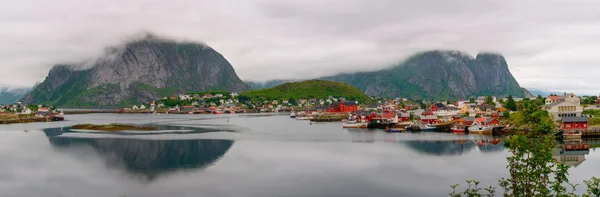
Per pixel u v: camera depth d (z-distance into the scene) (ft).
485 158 303.48
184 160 303.48
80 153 341.62
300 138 446.19
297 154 326.03
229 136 474.49
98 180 241.96
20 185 231.71
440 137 449.48
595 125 464.65
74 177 249.75
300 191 215.51
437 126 539.29
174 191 217.36
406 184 227.81
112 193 215.31
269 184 229.25
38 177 250.37
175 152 344.08
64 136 486.79
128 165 285.23
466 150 343.67
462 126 517.96
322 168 269.03
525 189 113.91
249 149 356.79
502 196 202.80
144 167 277.64
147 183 234.17
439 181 233.96
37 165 286.66
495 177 242.17
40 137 476.13
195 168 273.13
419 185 225.56
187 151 349.20
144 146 384.88
